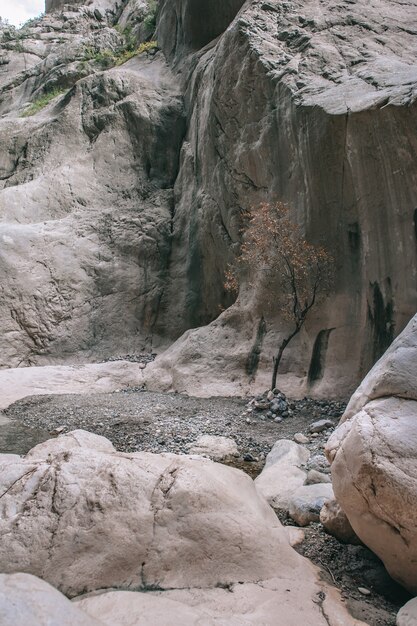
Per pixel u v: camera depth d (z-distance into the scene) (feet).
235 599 9.56
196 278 42.83
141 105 51.24
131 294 44.04
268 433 24.26
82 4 92.99
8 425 26.37
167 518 10.46
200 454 21.42
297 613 9.47
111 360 41.42
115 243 45.39
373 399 11.75
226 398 30.09
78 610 7.13
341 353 28.17
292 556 11.17
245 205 35.63
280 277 31.24
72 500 10.55
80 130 52.85
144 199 48.78
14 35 91.04
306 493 15.56
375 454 10.32
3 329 40.50
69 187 49.08
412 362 11.50
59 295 42.68
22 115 68.08
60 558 9.88
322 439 22.75
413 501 9.86
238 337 33.65
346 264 28.35
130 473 11.05
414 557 10.30
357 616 10.17
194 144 46.01
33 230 44.34
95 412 27.73
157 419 26.18
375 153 25.50
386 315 26.09
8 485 11.06
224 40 37.29
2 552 9.89
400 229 25.13
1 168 55.21
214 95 38.11
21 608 6.63
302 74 31.40
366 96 26.02
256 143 33.58
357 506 10.84
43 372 35.32
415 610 9.83
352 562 12.50
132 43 69.77
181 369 33.22
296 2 37.37
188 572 10.03
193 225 43.39
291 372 30.25
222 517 10.71
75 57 75.31
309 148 28.55
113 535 10.14
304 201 29.89
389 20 34.83
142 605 8.89
